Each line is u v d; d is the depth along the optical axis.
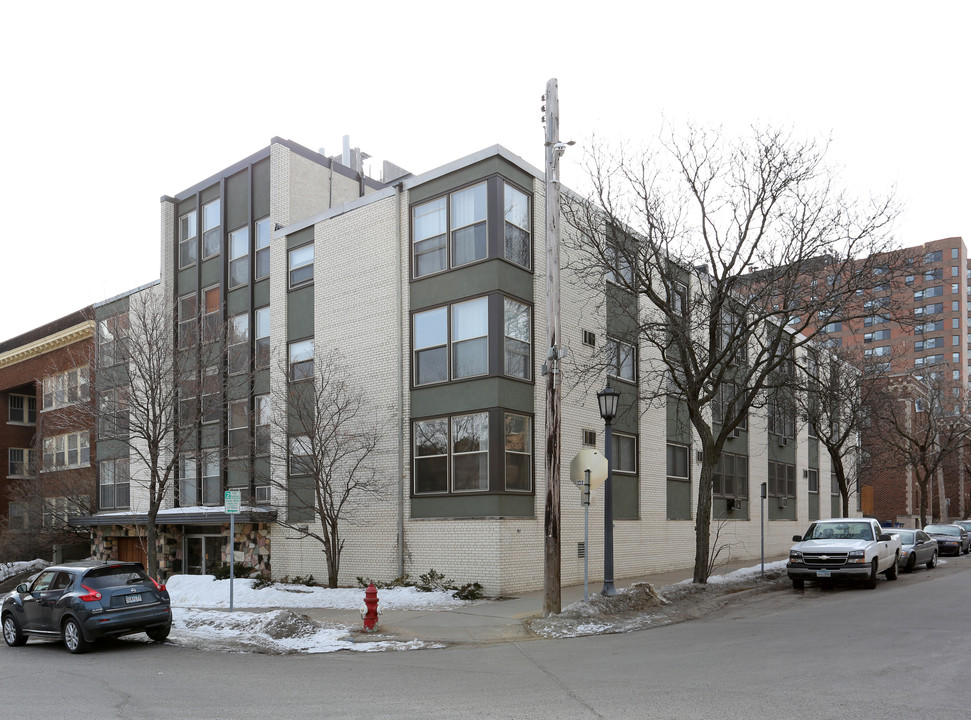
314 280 24.28
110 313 26.38
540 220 21.50
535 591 20.02
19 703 9.09
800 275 19.77
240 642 14.02
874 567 20.14
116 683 10.33
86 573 13.91
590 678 9.78
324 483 21.33
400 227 22.25
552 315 15.24
